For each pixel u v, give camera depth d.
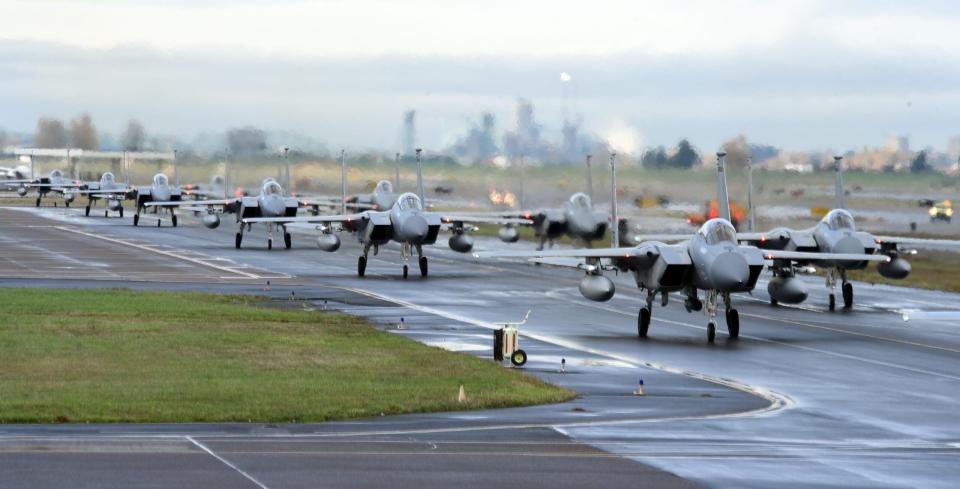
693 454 89.62
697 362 142.38
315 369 129.75
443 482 79.06
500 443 92.12
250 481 78.00
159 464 82.44
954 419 107.50
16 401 105.50
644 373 133.12
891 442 96.31
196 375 124.19
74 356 136.75
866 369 138.38
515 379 125.31
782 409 111.31
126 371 126.56
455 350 148.88
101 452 85.94
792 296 187.75
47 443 88.75
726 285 158.62
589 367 137.12
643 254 164.75
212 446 88.69
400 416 103.56
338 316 182.00
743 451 91.19
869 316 193.62
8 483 76.44
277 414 101.69
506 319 182.25
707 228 163.75
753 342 161.25
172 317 175.50
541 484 79.25
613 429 99.19
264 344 149.38
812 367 139.50
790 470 84.94
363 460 84.94
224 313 181.38
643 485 79.69
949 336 169.25
